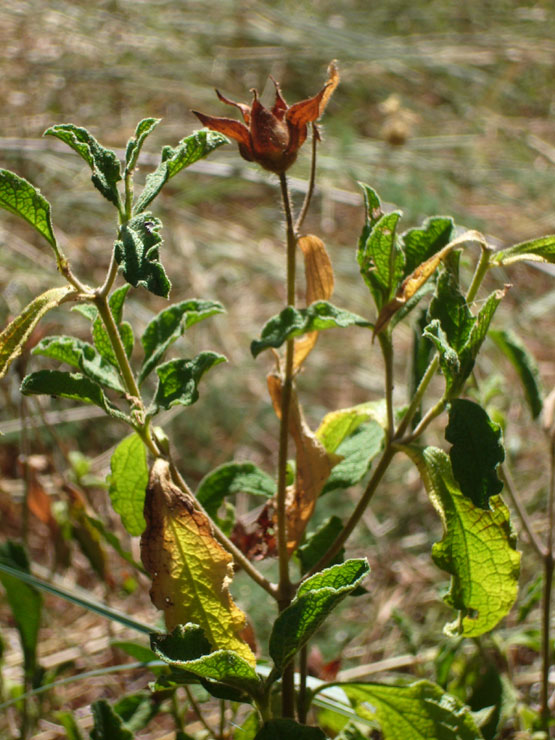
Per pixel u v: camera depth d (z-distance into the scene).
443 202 1.10
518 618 0.46
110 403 0.38
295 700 0.42
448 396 0.38
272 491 0.43
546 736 0.44
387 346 0.39
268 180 0.43
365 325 0.38
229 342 0.88
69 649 0.57
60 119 1.17
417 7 1.56
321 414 0.82
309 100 0.38
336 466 0.42
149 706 0.44
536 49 1.42
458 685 0.46
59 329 0.85
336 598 0.36
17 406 0.73
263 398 0.83
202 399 0.80
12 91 1.21
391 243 0.39
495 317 0.92
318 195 1.11
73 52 1.31
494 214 1.12
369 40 1.42
